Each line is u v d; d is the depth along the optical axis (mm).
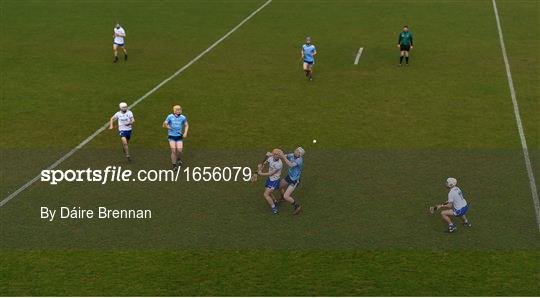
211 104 33094
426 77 37938
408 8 59562
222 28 51562
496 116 31062
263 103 33219
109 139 28469
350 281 17469
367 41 47219
